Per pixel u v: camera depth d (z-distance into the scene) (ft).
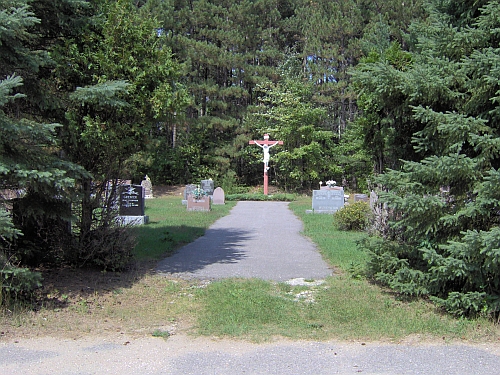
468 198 19.99
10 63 21.86
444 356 16.22
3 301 20.07
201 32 121.90
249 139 126.31
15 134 19.84
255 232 47.47
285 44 140.26
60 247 26.73
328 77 126.52
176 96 27.04
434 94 20.49
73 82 25.93
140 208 51.65
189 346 17.12
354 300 22.18
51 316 19.94
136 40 26.63
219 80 134.10
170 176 127.65
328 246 36.91
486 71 19.34
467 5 22.65
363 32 118.93
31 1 22.77
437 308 20.95
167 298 22.93
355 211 47.16
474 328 18.66
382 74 21.02
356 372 14.84
